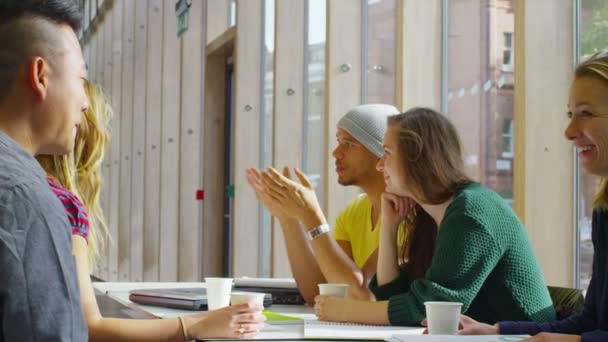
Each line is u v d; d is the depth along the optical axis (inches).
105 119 82.4
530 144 127.3
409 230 99.4
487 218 84.5
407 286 99.0
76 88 53.6
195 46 346.3
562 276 127.7
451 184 90.4
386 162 93.2
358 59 189.0
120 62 517.7
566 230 127.7
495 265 85.0
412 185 91.1
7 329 44.4
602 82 71.1
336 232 124.8
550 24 127.6
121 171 494.0
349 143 117.3
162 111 384.5
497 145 145.5
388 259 99.3
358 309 85.1
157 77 414.3
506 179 143.5
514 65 132.0
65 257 46.5
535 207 127.4
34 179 46.9
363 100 189.2
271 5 250.1
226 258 335.9
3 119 51.5
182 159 345.4
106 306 164.2
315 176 218.8
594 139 71.4
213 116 333.7
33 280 44.8
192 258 342.6
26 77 51.6
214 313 73.4
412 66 160.2
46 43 52.2
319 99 218.1
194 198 344.2
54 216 46.5
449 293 81.9
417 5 160.7
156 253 407.2
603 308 76.0
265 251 253.4
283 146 221.1
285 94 221.5
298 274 113.3
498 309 86.1
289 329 77.8
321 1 215.8
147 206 413.7
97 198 81.9
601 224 78.1
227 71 332.2
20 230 45.0
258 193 112.4
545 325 78.8
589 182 126.2
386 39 179.9
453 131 92.2
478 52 150.8
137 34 451.8
